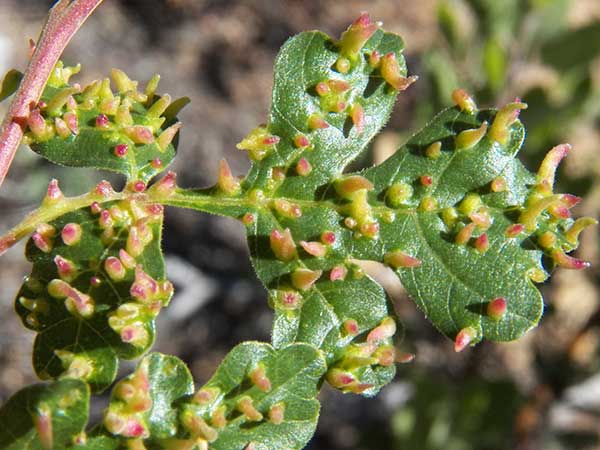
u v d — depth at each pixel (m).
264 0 0.30
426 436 0.19
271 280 0.08
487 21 0.18
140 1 0.29
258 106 0.28
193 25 0.29
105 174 0.24
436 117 0.08
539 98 0.18
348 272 0.08
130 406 0.07
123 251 0.07
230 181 0.08
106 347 0.07
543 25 0.18
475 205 0.08
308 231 0.08
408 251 0.08
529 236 0.08
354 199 0.08
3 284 0.23
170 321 0.23
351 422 0.22
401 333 0.08
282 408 0.07
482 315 0.08
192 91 0.27
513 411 0.19
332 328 0.08
